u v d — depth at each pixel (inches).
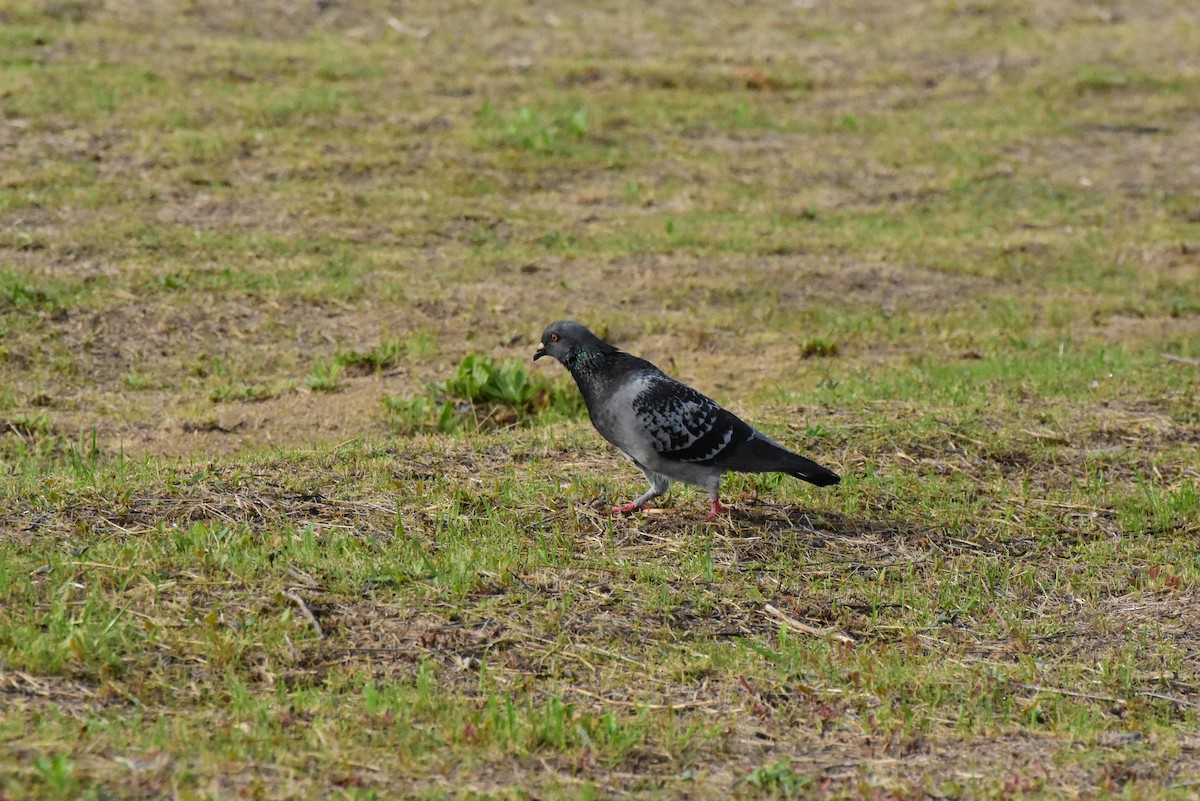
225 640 322.0
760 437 406.6
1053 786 286.2
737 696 323.3
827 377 640.4
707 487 414.6
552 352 407.2
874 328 725.3
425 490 434.0
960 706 324.8
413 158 922.1
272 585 353.4
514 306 730.2
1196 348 685.3
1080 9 1337.4
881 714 315.9
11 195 789.2
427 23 1202.0
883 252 842.2
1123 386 596.7
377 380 629.6
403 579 364.2
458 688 317.4
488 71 1100.5
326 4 1211.2
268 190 848.9
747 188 941.8
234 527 390.6
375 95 1022.4
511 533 402.0
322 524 399.5
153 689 304.0
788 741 305.1
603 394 400.8
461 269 772.6
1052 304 772.0
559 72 1108.5
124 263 728.3
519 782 277.7
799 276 797.2
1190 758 301.1
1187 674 345.4
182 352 650.8
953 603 383.6
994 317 749.3
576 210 884.0
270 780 268.2
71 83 954.7
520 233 837.2
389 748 286.4
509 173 922.1
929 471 483.5
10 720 281.1
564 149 965.8
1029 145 1040.8
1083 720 317.7
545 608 357.7
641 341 695.1
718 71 1141.1
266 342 669.3
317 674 318.3
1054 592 393.7
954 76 1176.8
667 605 365.4
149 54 1040.8
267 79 1028.5
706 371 654.5
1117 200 949.2
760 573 393.1
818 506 443.5
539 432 517.7
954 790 282.2
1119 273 828.0
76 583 345.4
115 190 818.2
